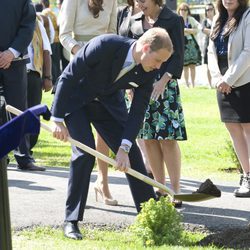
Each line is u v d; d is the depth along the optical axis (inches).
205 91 1293.1
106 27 476.7
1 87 517.3
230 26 490.9
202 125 915.4
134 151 394.6
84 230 406.0
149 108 454.6
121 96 400.5
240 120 496.1
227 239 394.3
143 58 353.1
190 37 1285.7
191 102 1157.1
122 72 362.9
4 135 207.9
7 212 226.4
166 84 452.8
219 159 674.2
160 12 452.8
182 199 373.7
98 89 374.6
